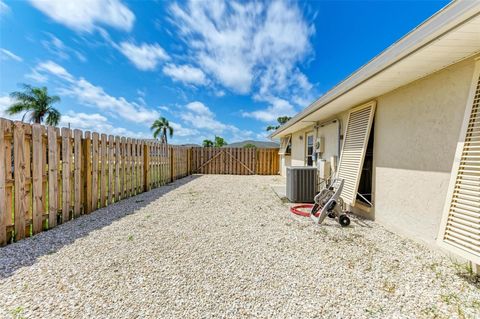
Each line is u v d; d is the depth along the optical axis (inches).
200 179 425.4
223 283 83.3
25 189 122.1
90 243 116.6
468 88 99.0
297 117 283.1
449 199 98.7
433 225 114.0
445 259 103.3
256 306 71.1
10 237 115.0
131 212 178.7
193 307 70.2
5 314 65.3
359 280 86.3
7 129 113.1
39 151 130.6
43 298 72.7
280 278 87.2
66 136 150.3
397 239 129.0
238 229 143.1
